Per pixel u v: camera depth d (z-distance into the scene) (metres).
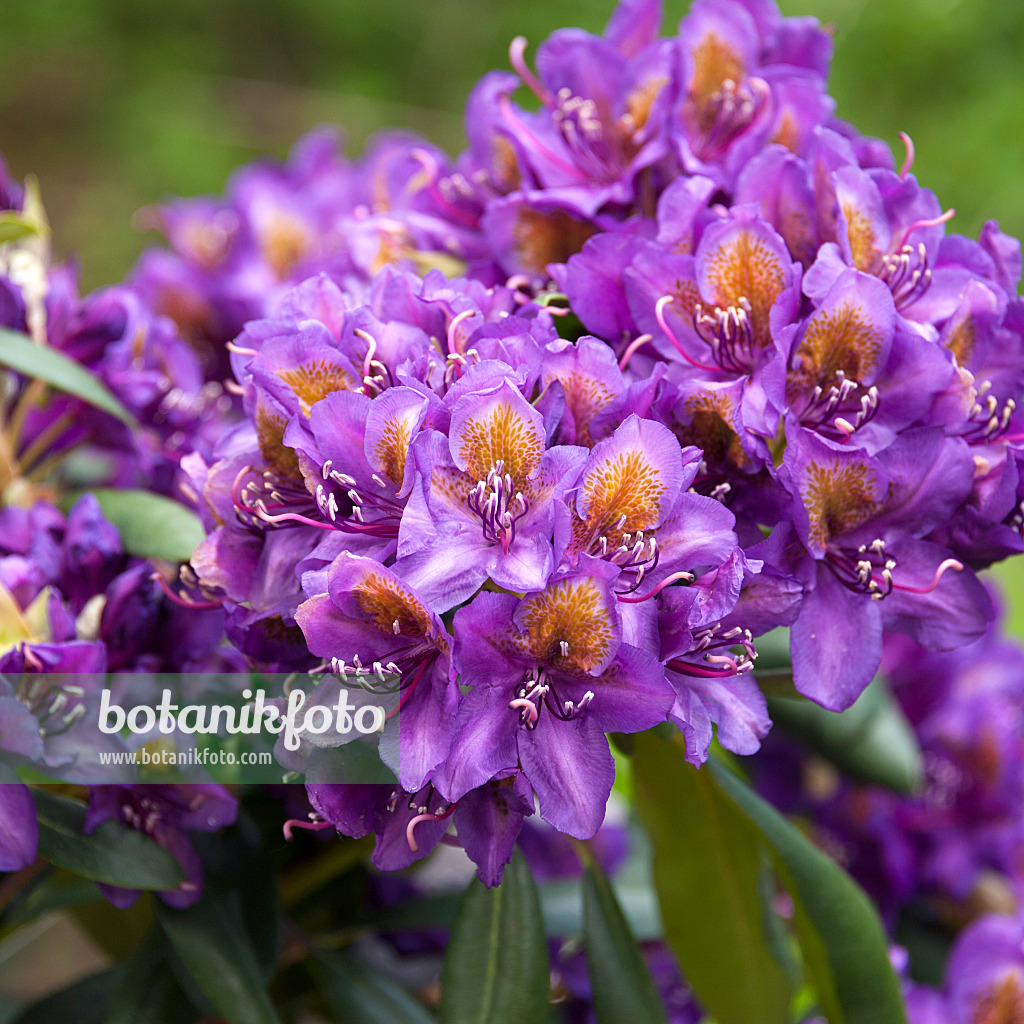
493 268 0.97
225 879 0.96
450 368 0.87
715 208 0.93
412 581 0.84
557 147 0.97
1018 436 0.91
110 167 3.24
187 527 0.97
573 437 0.87
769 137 0.96
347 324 0.88
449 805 0.86
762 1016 1.02
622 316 0.91
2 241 1.01
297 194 1.34
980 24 3.15
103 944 1.05
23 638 0.93
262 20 3.40
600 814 0.84
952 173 3.07
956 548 0.91
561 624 0.84
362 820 0.87
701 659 0.87
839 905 0.96
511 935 0.94
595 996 0.96
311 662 0.89
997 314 0.91
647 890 1.13
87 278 3.09
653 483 0.85
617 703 0.84
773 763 1.15
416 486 0.84
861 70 3.16
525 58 3.30
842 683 0.89
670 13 3.20
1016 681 1.16
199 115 3.28
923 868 1.14
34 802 0.92
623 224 0.94
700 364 0.90
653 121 0.96
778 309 0.88
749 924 1.01
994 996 1.06
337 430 0.86
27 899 0.99
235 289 1.24
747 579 0.87
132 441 1.02
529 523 0.85
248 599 0.89
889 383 0.89
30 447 1.04
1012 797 1.14
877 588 0.89
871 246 0.91
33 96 3.29
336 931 1.04
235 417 1.14
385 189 1.08
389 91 3.38
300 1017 1.07
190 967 0.93
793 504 0.87
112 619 0.93
